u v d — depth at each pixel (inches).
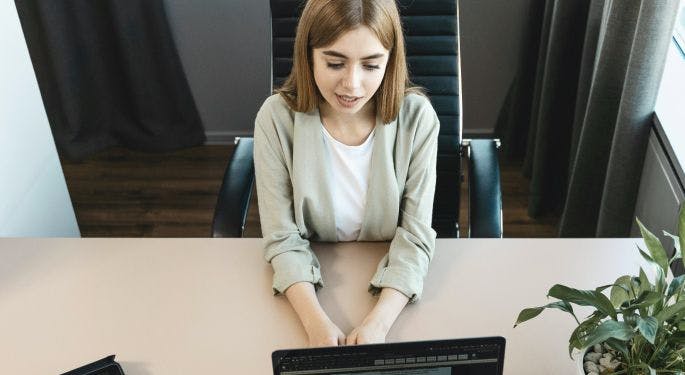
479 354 36.2
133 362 42.1
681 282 34.6
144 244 51.3
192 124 111.5
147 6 99.9
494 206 56.0
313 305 44.5
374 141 47.8
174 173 107.3
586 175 74.0
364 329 42.8
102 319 45.0
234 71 108.0
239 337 43.8
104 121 111.3
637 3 61.7
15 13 66.7
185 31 104.3
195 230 95.7
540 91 92.9
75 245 51.2
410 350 36.0
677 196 61.2
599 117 69.7
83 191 103.7
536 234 92.7
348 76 41.9
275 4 60.9
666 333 34.7
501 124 108.9
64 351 42.8
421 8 60.2
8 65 65.6
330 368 36.3
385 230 51.0
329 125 48.0
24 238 52.0
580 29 81.3
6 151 65.4
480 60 105.0
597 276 47.5
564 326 43.9
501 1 99.1
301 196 48.5
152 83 106.5
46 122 73.3
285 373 36.4
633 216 71.8
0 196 64.4
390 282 45.7
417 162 49.1
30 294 46.9
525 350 42.3
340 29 39.8
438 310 45.3
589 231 77.9
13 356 42.6
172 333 44.0
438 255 49.8
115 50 105.0
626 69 65.6
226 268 49.0
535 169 91.3
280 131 48.1
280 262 47.2
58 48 101.8
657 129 63.9
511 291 46.5
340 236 52.4
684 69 70.4
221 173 107.1
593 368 37.2
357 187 49.6
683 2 73.9
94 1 100.4
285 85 48.3
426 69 62.1
